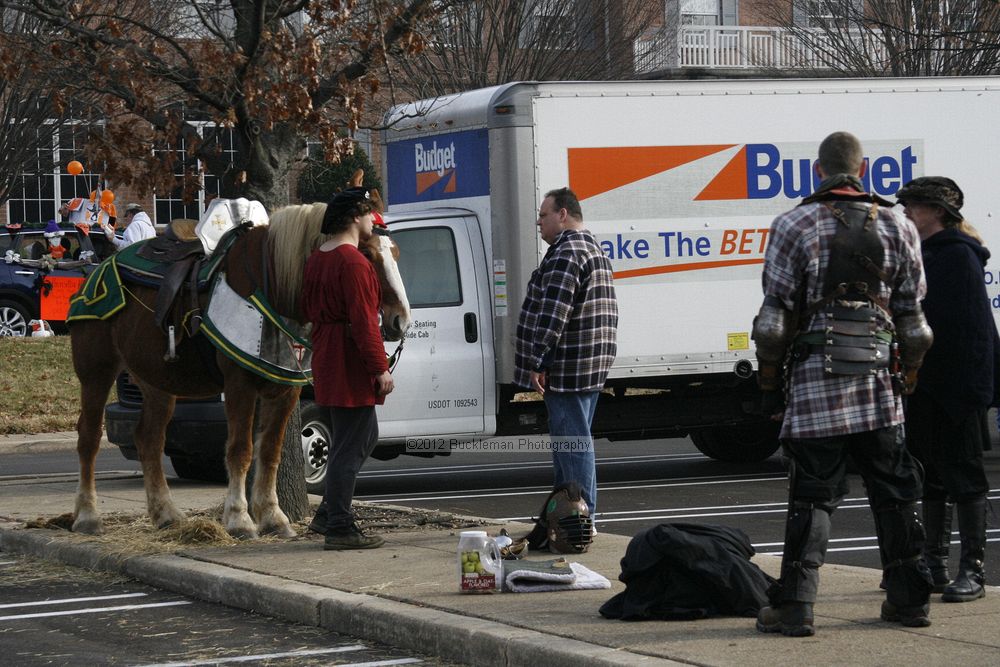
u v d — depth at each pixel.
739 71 34.19
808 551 8.42
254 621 10.27
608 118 17.48
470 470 21.03
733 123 18.03
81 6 13.45
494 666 8.54
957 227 9.73
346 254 11.74
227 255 12.55
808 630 8.38
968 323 9.32
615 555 11.59
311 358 12.39
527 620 9.02
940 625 8.70
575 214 11.92
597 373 11.85
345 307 11.75
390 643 9.38
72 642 9.67
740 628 8.67
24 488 18.09
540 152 17.20
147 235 29.81
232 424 12.63
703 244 17.91
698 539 9.05
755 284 18.12
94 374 13.59
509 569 10.21
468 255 17.41
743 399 18.86
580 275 11.72
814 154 18.41
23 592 11.53
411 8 13.81
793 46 36.34
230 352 12.27
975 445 9.52
